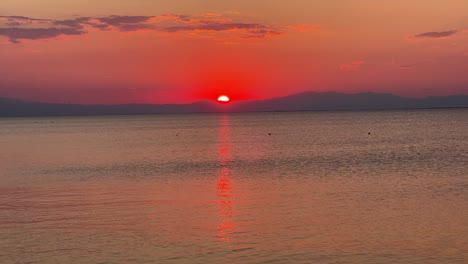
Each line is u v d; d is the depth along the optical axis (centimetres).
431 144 9131
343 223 2898
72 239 2617
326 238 2594
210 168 5862
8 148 9956
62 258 2323
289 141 10638
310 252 2372
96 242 2559
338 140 10631
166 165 6291
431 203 3419
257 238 2608
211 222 2955
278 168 5716
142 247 2473
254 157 7219
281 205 3422
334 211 3209
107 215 3155
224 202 3562
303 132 14412
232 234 2691
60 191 4172
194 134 14750
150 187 4347
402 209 3241
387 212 3164
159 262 2259
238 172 5409
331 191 3972
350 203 3462
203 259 2294
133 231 2764
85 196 3881
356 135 12400
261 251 2394
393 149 8212
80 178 5062
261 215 3120
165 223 2938
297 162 6356
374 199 3597
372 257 2286
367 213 3145
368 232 2698
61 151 8894
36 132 18288
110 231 2767
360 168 5566
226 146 9569
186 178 4959
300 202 3522
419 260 2234
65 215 3161
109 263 2252
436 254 2309
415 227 2781
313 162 6312
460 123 18838
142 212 3238
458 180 4481
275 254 2347
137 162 6725
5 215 3188
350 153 7588
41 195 3969
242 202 3553
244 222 2947
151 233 2720
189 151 8506
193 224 2911
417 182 4406
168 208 3359
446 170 5284
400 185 4244
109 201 3641
